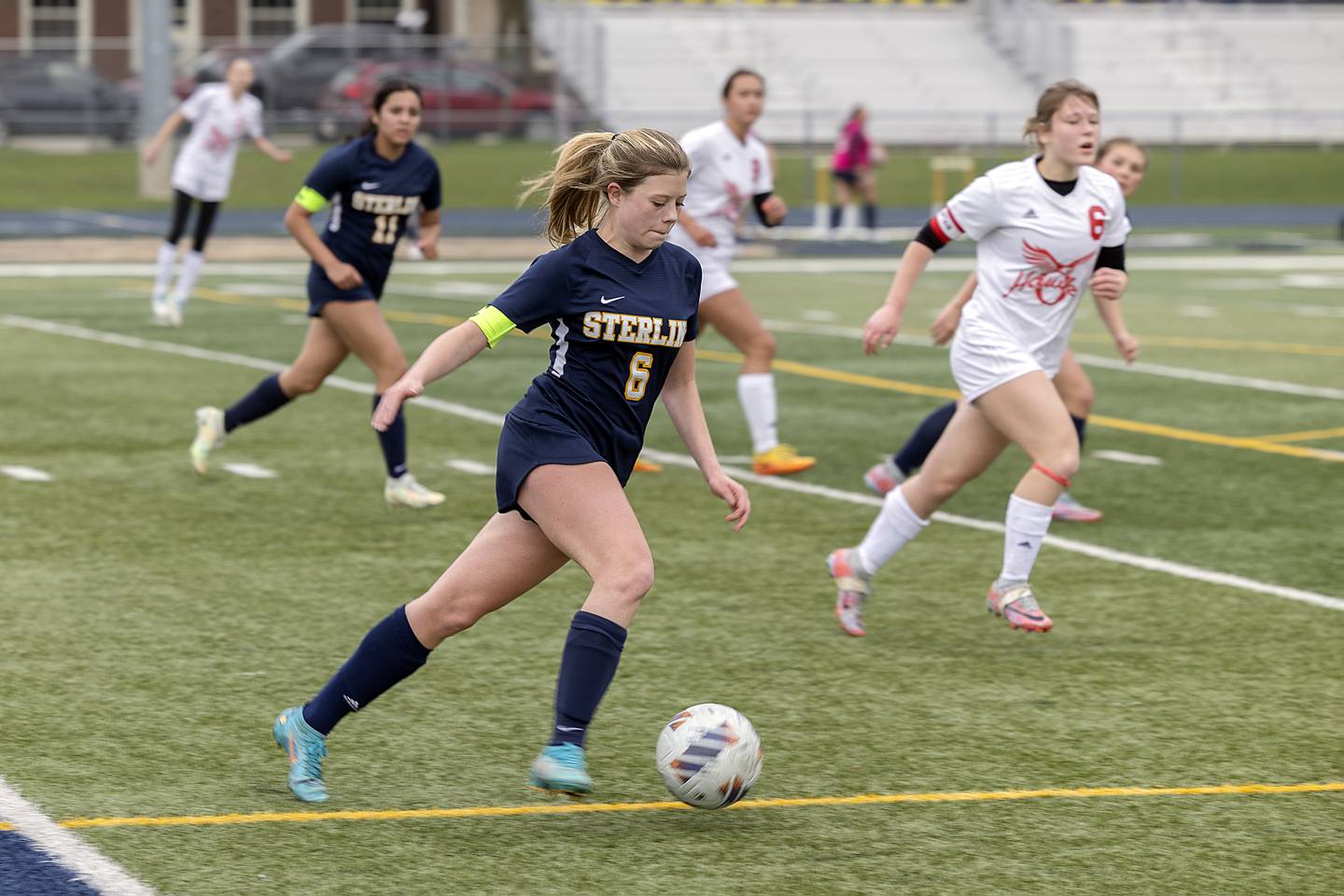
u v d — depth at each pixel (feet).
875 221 405.80
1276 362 200.95
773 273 313.94
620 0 578.25
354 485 125.80
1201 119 560.61
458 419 156.04
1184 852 61.16
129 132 510.99
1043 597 97.76
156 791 65.72
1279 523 117.70
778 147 527.81
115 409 156.97
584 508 60.80
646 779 68.13
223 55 511.81
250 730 73.20
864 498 124.67
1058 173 86.17
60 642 85.61
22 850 59.57
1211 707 78.02
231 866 58.59
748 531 113.60
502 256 328.49
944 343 95.91
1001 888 57.88
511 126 521.24
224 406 159.53
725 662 84.38
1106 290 88.69
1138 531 114.93
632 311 61.16
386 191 113.70
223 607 92.73
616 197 60.70
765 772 69.05
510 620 91.45
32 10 593.42
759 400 133.39
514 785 67.21
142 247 332.80
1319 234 394.93
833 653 86.12
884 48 577.02
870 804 65.67
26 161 482.69
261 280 284.41
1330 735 74.38
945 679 81.97
